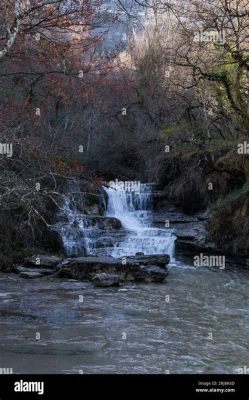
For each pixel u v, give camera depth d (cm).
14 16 1065
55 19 1281
